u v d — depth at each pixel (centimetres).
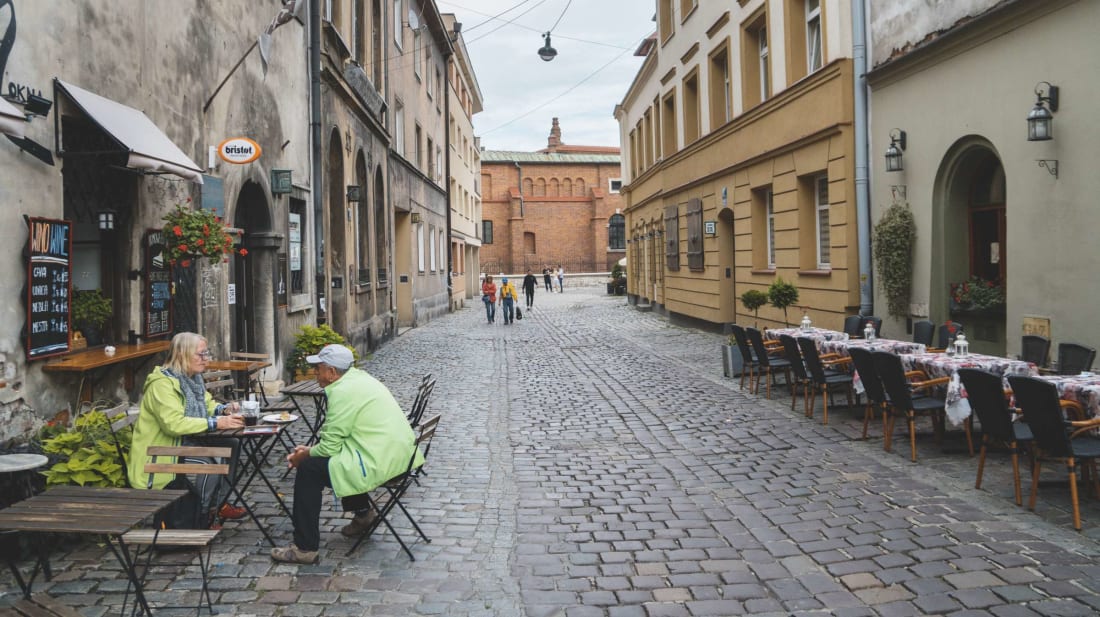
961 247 1127
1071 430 608
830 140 1386
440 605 449
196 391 561
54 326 624
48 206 620
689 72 2278
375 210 2100
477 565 511
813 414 985
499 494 674
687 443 850
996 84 993
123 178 768
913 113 1175
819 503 622
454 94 4006
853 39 1302
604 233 6688
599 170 6750
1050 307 918
